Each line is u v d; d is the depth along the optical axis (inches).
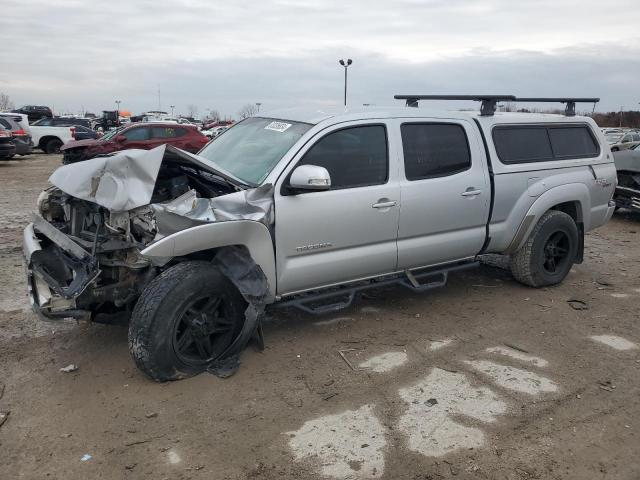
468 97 210.7
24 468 114.9
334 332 185.0
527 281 228.8
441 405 140.9
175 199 153.0
